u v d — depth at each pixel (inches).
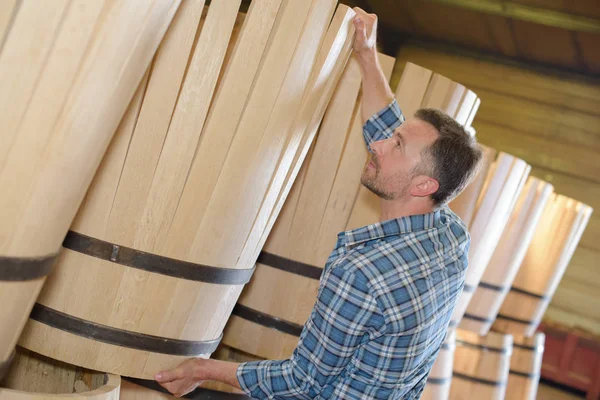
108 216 83.4
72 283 84.9
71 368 95.8
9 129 66.2
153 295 86.1
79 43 65.7
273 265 110.8
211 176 84.0
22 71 65.1
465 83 396.5
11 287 71.1
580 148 380.8
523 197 176.9
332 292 81.7
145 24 68.7
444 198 89.2
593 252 369.4
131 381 99.0
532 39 375.6
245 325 112.6
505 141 391.2
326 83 90.5
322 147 107.9
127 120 81.3
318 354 83.4
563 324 364.2
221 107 82.4
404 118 104.6
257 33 81.7
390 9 393.7
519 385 216.5
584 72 378.0
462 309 160.1
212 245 87.0
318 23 84.7
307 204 109.1
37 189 68.7
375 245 85.1
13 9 64.1
